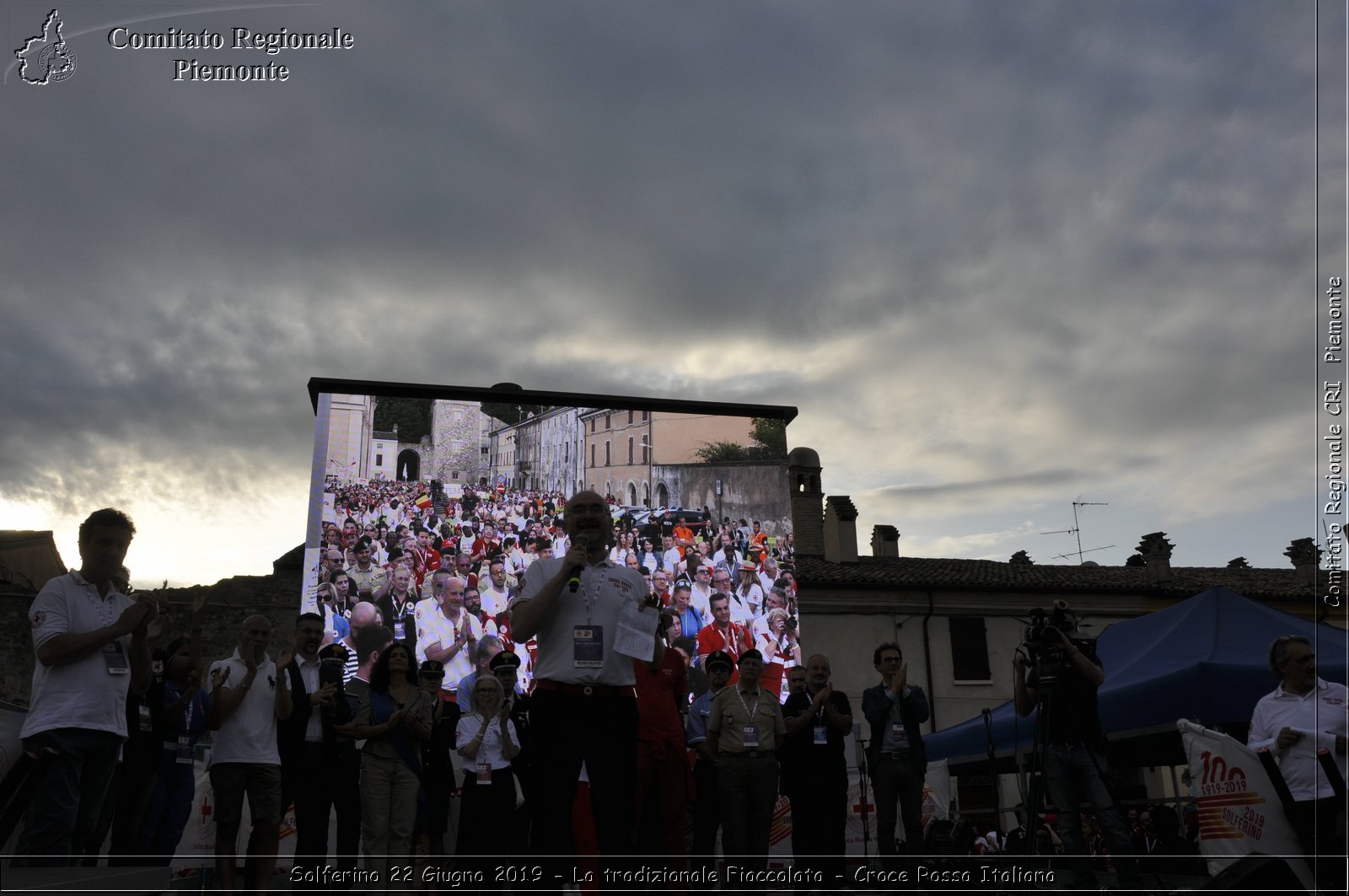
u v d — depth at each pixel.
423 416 15.01
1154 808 13.84
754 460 16.42
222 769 7.08
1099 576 31.27
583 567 5.32
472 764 8.35
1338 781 5.95
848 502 30.91
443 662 14.26
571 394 15.74
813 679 8.91
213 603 23.41
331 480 14.47
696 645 15.51
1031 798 7.23
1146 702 10.00
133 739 7.80
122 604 6.19
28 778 5.65
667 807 6.89
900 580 28.50
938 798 14.30
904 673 9.14
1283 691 6.42
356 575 14.26
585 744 5.21
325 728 7.90
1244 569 33.22
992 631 28.73
